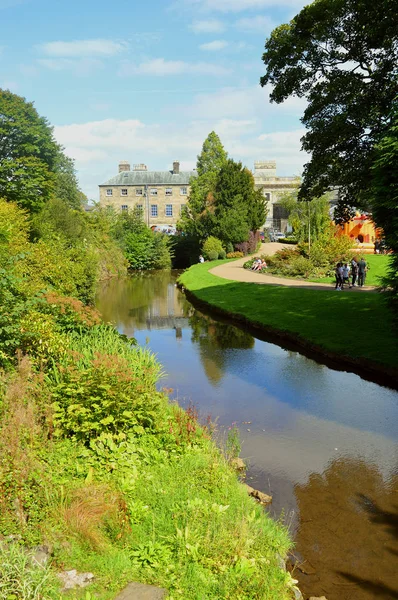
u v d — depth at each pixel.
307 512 5.92
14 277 8.22
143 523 4.77
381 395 10.07
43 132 31.36
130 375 7.43
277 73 18.73
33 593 3.43
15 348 8.32
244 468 6.97
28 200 29.14
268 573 4.29
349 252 32.00
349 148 17.39
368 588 4.64
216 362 12.98
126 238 49.00
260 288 24.80
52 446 5.78
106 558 4.12
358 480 6.70
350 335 13.78
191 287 28.66
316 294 21.55
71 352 8.30
